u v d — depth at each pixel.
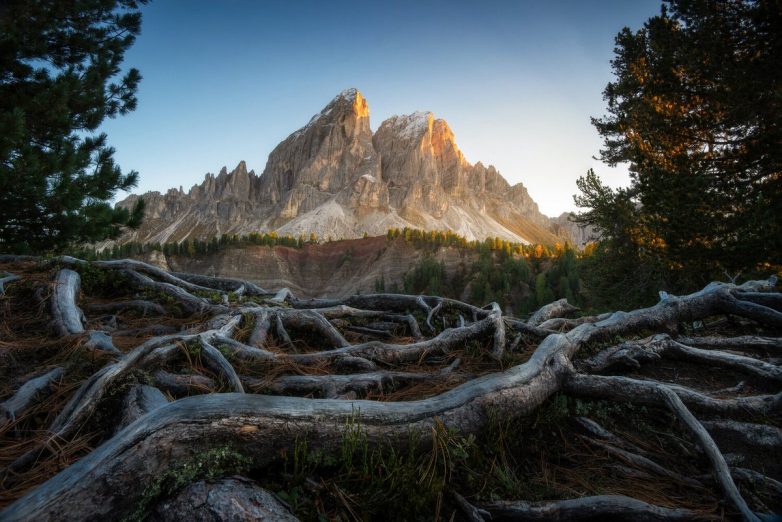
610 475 3.01
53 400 2.93
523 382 3.47
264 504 2.01
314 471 2.44
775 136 11.66
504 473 2.79
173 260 186.38
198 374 3.36
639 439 3.45
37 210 8.85
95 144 11.15
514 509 2.46
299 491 2.26
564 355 4.08
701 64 12.58
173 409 2.21
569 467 3.09
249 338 4.35
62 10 10.06
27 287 4.88
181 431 2.11
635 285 19.22
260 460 2.33
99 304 5.19
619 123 18.30
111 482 1.86
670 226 12.77
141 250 185.25
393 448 2.68
